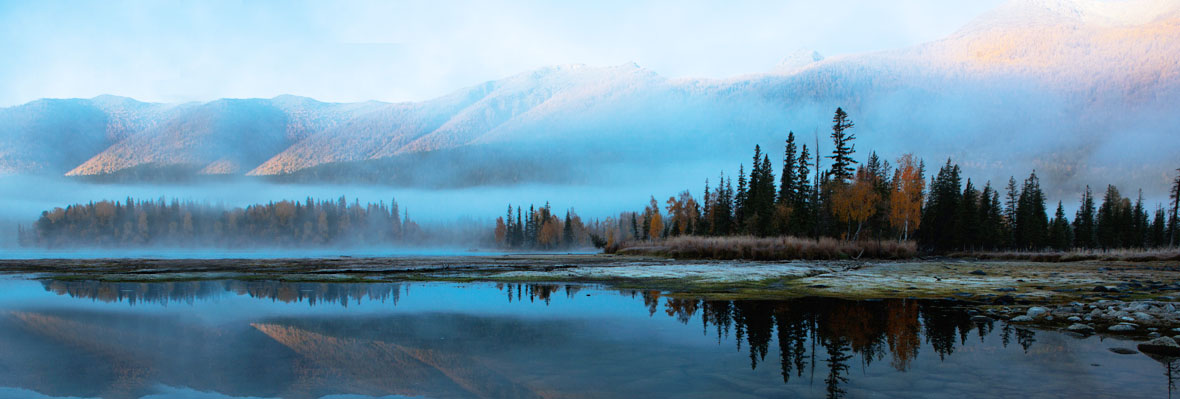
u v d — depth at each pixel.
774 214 63.22
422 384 5.82
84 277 23.08
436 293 16.50
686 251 46.25
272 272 26.61
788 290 17.47
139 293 16.12
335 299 14.62
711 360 7.10
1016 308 12.43
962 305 13.30
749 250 43.44
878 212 64.00
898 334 9.12
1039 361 6.96
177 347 7.75
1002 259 52.34
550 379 6.05
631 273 25.67
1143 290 16.84
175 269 29.25
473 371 6.44
